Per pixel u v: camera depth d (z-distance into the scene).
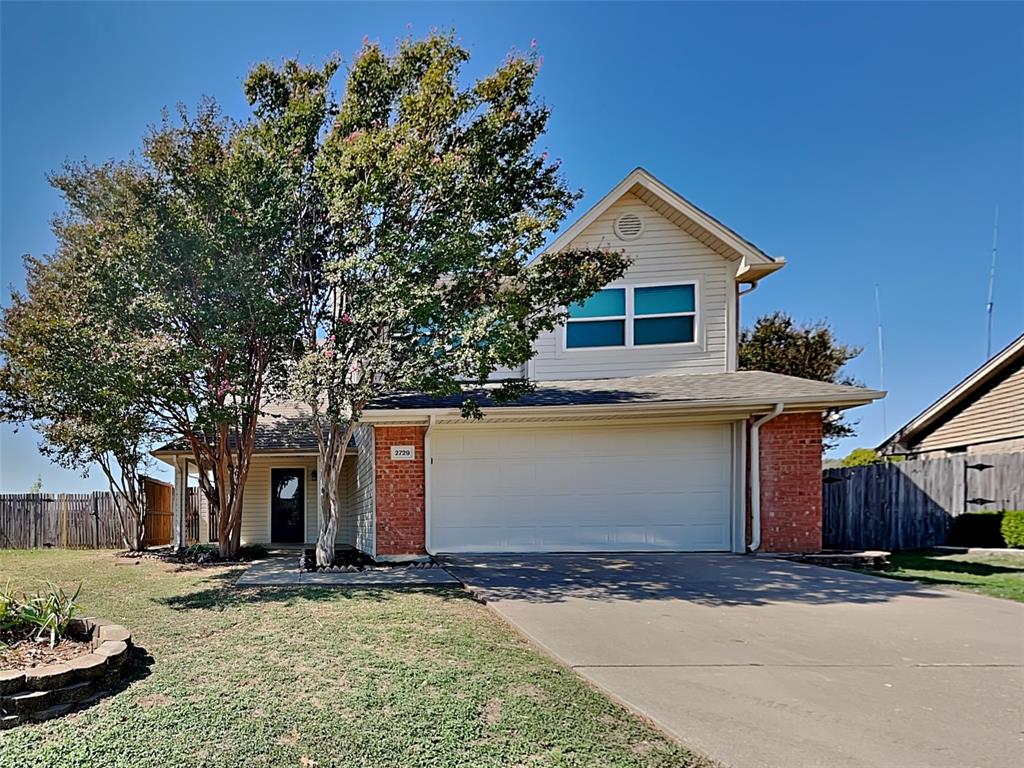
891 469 12.62
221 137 10.93
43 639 4.65
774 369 21.66
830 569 9.01
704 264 12.25
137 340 8.50
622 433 10.84
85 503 16.28
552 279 8.82
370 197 8.30
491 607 6.53
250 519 16.42
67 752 3.17
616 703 3.92
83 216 12.09
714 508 10.73
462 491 10.70
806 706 3.90
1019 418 13.91
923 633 5.61
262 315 8.70
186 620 5.92
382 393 9.20
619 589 7.51
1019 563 9.88
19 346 11.85
